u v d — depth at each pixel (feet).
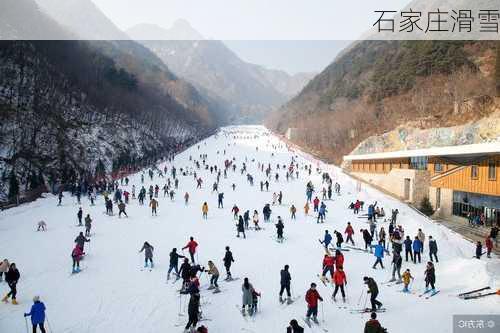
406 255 63.10
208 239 76.33
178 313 44.24
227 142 322.75
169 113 399.65
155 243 73.20
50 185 142.20
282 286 46.42
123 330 40.34
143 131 269.44
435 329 39.06
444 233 82.53
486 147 96.53
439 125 184.14
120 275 56.18
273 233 81.35
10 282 46.34
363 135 245.65
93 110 229.04
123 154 203.92
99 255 65.57
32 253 66.44
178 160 219.41
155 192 127.44
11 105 162.81
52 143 161.89
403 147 186.50
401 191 132.87
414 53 284.61
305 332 39.09
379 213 95.30
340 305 45.65
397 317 42.01
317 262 62.18
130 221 92.68
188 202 118.62
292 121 434.30
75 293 49.62
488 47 233.35
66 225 88.12
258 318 42.65
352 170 191.01
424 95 224.12
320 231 83.35
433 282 47.96
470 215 104.47
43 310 37.88
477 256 66.03
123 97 302.86
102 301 47.29
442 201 118.01
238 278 55.01
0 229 84.33
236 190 138.82
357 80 353.92
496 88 174.91
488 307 43.65
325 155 260.83
